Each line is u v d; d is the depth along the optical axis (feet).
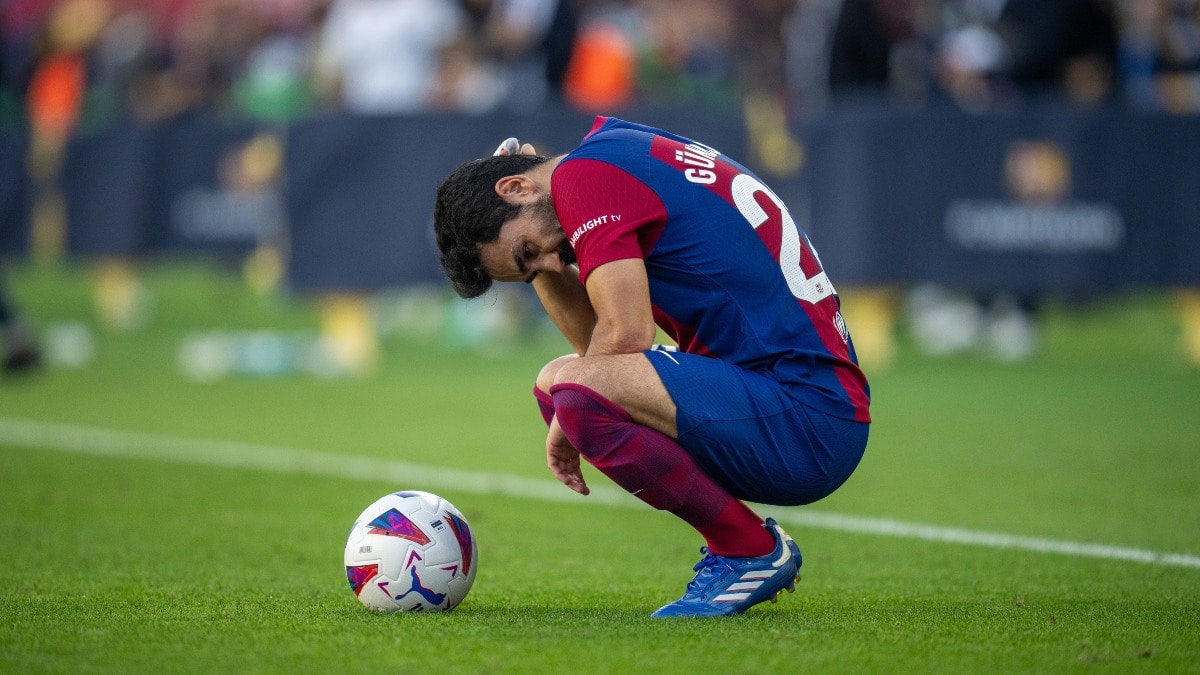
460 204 37.17
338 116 113.50
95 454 76.84
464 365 125.90
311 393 106.22
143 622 37.24
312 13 157.89
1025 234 112.27
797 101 153.89
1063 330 159.02
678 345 39.58
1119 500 62.80
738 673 31.27
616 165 37.01
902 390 106.32
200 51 168.66
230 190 133.28
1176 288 113.50
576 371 36.45
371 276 114.32
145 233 136.05
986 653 33.55
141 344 142.72
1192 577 46.14
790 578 38.93
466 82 131.03
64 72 163.63
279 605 39.96
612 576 46.47
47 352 135.33
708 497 37.40
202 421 91.04
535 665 31.94
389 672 31.37
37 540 52.60
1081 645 34.58
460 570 38.88
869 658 32.86
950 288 113.29
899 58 129.08
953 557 50.31
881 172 111.34
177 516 58.85
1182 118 112.27
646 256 37.29
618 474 36.96
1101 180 112.16
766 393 36.83
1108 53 129.18
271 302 183.62
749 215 37.78
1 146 141.28
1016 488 66.18
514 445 81.35
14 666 32.17
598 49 139.85
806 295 38.04
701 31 192.24
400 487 67.15
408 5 133.80
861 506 62.13
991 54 132.05
